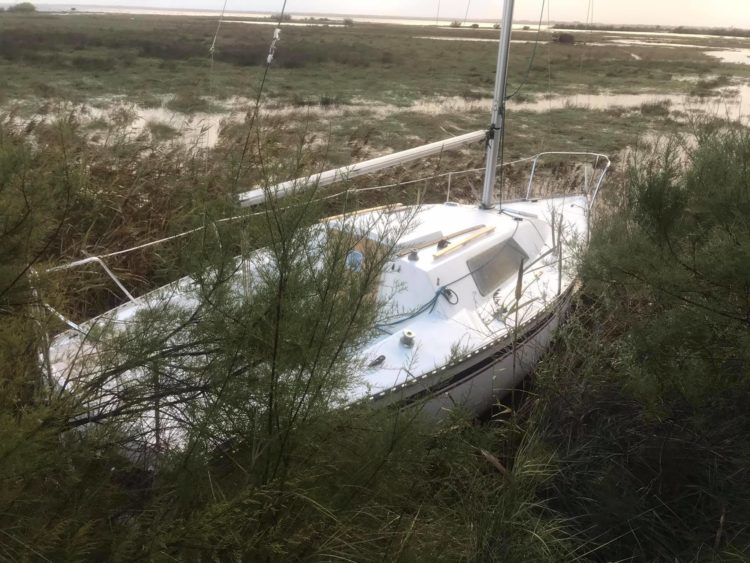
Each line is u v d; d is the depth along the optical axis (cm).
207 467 211
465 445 312
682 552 291
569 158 1187
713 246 314
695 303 315
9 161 196
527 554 269
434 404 373
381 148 1281
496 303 460
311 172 227
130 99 1594
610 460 343
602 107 2042
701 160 355
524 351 452
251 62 2820
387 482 250
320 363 217
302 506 219
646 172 412
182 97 1336
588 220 590
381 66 3206
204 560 192
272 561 200
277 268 214
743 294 307
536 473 309
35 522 173
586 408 381
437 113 1823
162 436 221
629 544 302
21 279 212
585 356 416
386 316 326
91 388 213
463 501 302
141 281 466
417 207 319
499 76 566
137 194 534
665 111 1909
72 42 3189
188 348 227
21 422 172
